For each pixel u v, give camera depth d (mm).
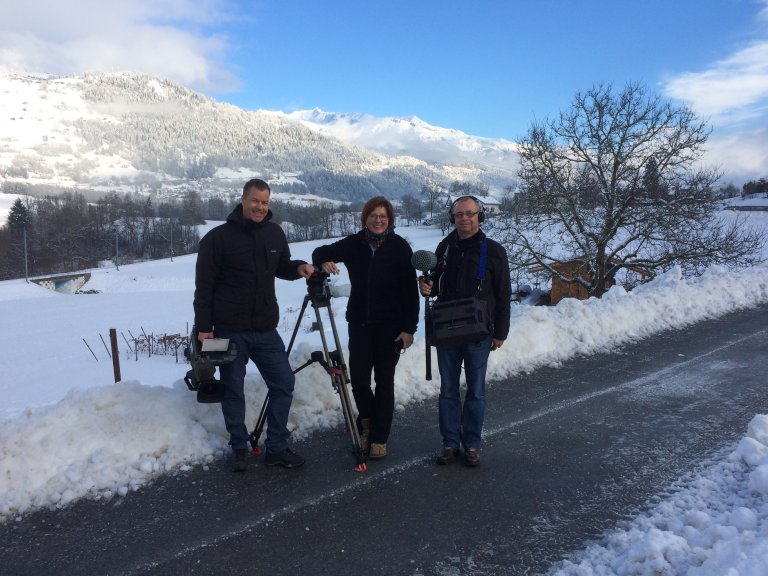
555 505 3324
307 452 4105
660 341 7598
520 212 18859
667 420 4727
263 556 2836
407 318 3988
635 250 18703
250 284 3662
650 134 17453
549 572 2666
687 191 17328
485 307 3740
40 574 2699
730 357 6773
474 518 3188
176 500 3391
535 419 4801
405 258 3990
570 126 18000
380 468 3844
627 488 3518
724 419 4711
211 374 3449
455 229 4004
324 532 3049
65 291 57312
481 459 3996
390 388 3977
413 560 2797
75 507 3295
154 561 2797
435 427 4633
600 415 4879
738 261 17656
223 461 3898
